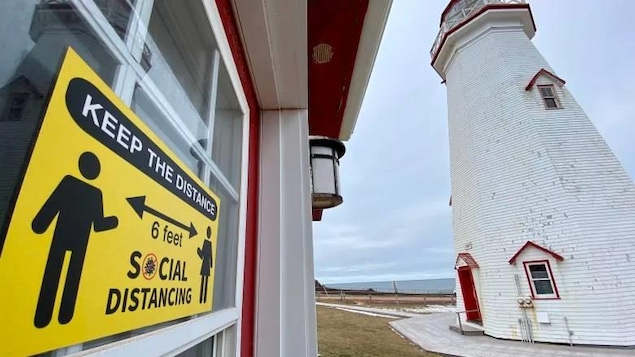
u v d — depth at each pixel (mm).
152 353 375
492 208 9664
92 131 300
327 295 31250
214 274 643
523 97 9914
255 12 839
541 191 8812
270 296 965
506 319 8797
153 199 402
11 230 220
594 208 8180
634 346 7023
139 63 433
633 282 7457
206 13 625
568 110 9516
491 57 11094
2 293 209
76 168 277
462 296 10609
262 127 1179
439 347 8633
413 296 27016
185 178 515
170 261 441
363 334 10875
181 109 572
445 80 13547
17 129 243
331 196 2207
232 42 840
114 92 362
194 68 644
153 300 390
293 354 913
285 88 1108
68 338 258
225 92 853
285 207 1080
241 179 876
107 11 368
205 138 663
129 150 355
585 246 7949
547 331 8008
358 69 1628
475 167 10500
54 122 263
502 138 9984
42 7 288
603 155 8805
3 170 229
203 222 587
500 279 9094
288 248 1028
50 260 245
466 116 11344
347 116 2166
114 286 318
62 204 260
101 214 303
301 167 1134
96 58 342
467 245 10539
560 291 8016
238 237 816
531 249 8562
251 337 910
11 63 256
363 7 1273
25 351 220
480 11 11594
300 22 869
